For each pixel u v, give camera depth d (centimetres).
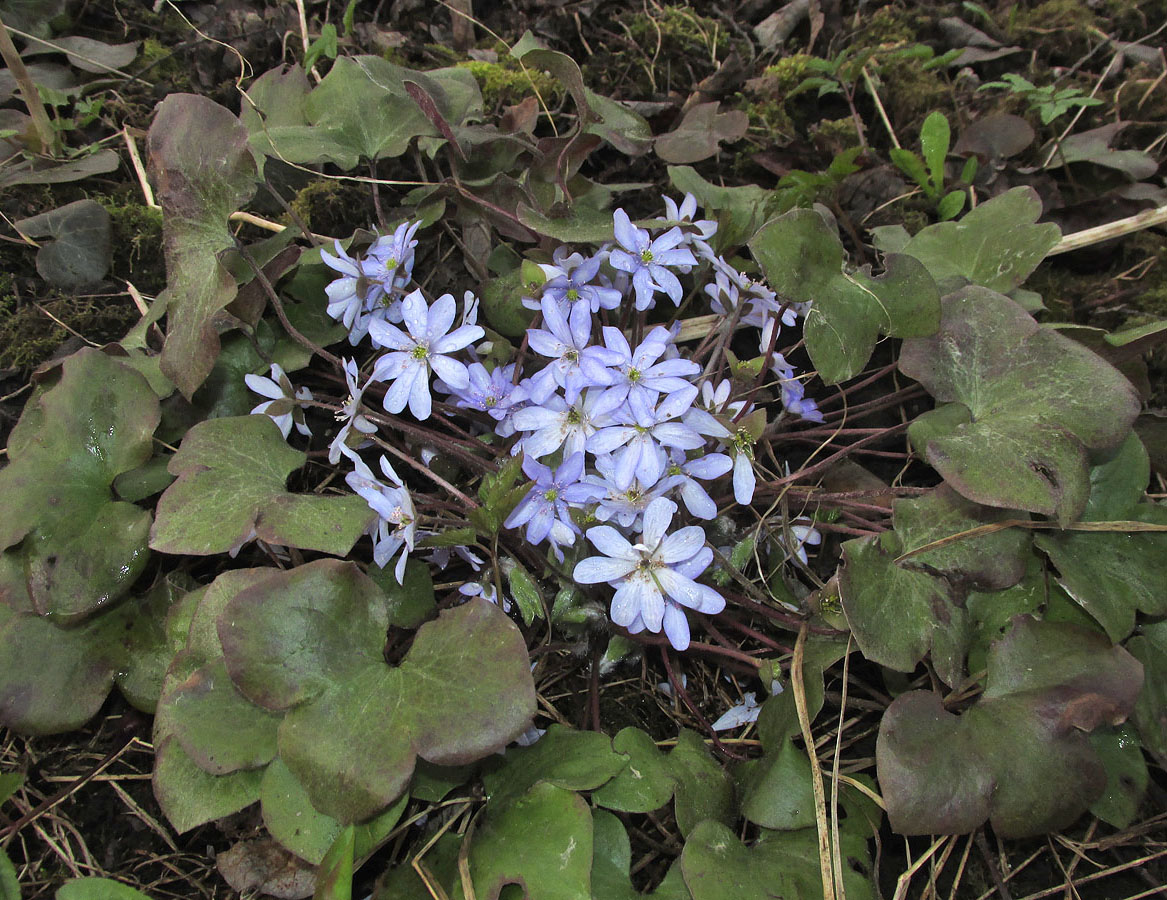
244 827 21
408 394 21
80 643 21
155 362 24
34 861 20
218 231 22
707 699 24
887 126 37
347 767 17
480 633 18
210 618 19
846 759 23
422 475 26
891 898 21
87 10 34
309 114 28
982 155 36
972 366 23
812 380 30
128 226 29
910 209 34
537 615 21
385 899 18
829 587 21
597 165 34
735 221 29
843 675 22
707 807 20
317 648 18
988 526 21
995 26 42
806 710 20
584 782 18
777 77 38
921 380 23
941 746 19
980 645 22
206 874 20
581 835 17
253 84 30
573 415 21
